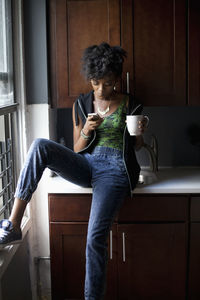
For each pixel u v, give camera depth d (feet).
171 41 8.12
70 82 8.34
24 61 8.15
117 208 7.15
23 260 8.30
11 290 7.49
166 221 7.66
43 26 8.09
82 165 7.32
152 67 8.20
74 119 7.92
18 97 8.09
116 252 7.75
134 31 8.13
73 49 8.24
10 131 7.90
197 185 7.70
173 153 9.44
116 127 7.45
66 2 8.12
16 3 7.90
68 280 7.93
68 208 7.71
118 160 7.34
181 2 8.00
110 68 7.02
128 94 7.77
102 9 8.11
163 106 8.45
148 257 7.76
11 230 6.53
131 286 7.86
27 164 6.69
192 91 8.23
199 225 7.63
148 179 8.33
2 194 7.25
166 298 7.88
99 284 6.98
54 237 7.81
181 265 7.77
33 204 8.61
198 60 8.13
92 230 6.94
